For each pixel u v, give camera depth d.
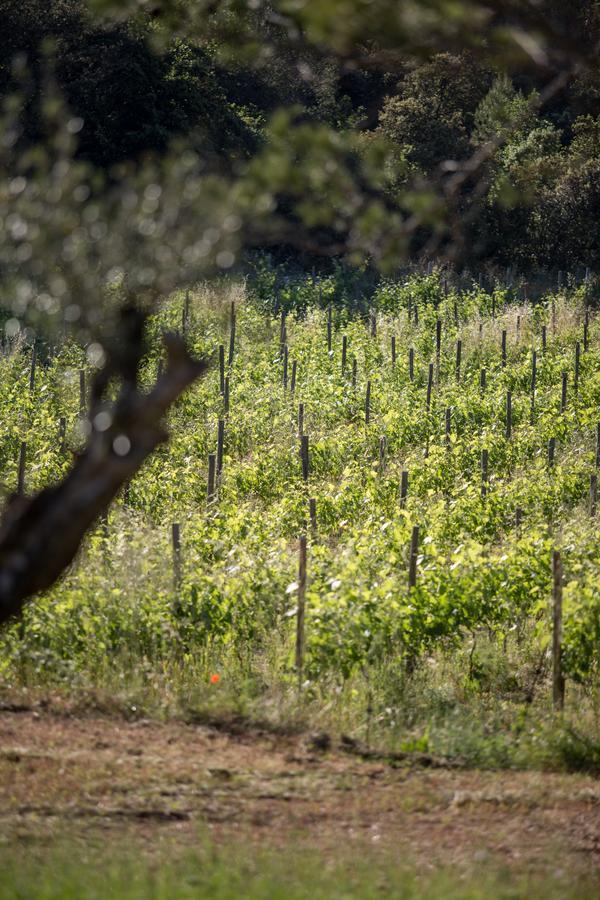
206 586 25.11
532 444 44.69
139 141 83.50
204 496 39.91
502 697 24.55
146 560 25.41
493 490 38.16
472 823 17.14
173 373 11.79
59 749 19.33
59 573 11.71
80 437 42.66
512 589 26.36
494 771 20.03
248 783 18.31
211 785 18.06
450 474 41.25
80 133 83.25
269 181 11.94
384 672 23.83
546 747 20.97
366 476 39.91
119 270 11.84
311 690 22.80
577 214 90.12
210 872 14.08
